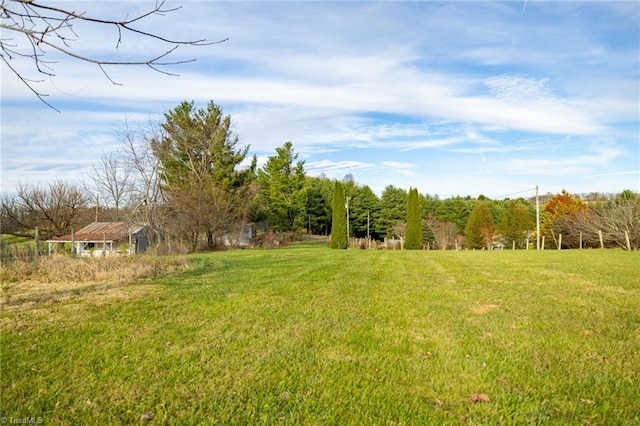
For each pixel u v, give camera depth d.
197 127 30.09
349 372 3.70
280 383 3.46
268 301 6.88
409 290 7.96
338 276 10.14
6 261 11.25
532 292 7.66
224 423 2.84
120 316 5.85
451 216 53.03
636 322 5.38
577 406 3.04
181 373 3.68
